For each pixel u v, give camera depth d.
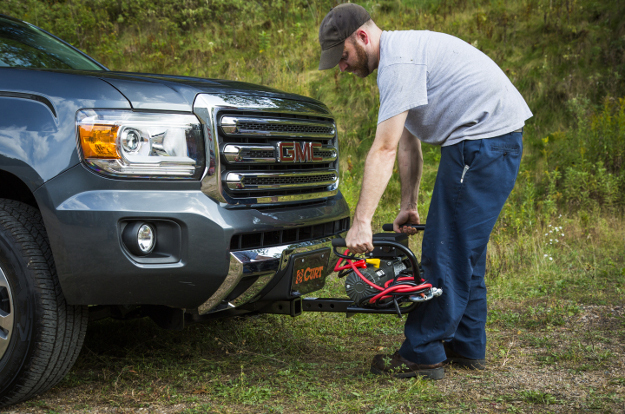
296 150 2.71
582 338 3.20
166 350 2.97
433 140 2.57
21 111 2.33
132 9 12.57
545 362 2.79
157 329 3.30
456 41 2.51
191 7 12.75
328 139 3.06
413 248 5.28
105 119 2.24
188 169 2.33
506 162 2.50
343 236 3.01
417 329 2.55
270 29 11.93
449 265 2.51
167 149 2.30
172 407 2.24
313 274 2.72
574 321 3.53
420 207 6.51
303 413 2.16
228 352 2.96
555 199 6.76
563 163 7.63
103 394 2.38
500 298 4.17
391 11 11.73
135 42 11.58
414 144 2.94
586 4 10.27
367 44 2.50
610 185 6.71
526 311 3.81
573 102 8.12
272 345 3.10
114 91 2.33
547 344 3.10
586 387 2.42
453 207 2.49
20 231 2.28
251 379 2.57
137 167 2.25
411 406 2.21
